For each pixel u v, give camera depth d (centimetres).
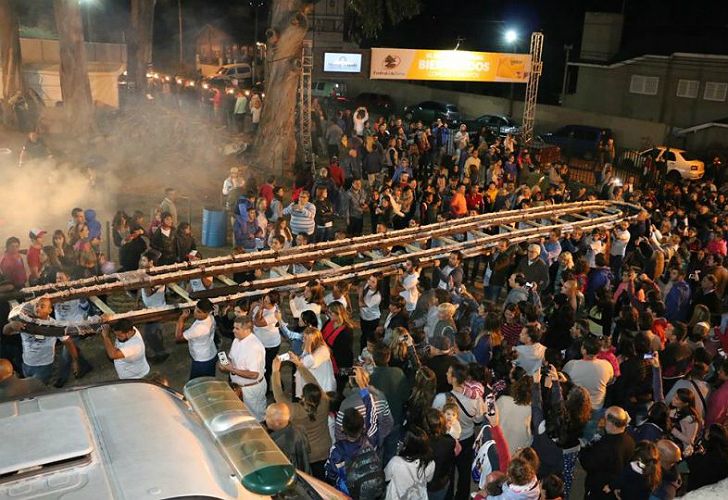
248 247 1300
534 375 689
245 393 733
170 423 368
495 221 1427
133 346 759
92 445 335
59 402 384
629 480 561
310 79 2250
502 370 757
